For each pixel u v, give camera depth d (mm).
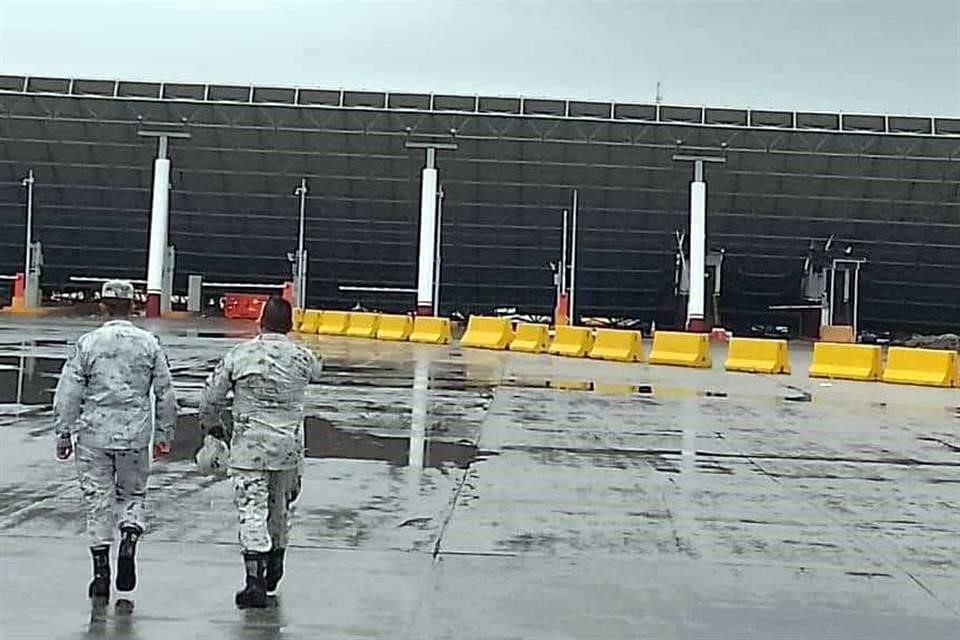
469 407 17609
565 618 6391
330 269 64000
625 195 55156
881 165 52500
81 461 6516
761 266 61438
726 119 51188
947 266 59781
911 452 13938
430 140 51969
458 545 8141
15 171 56406
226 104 51406
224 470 6793
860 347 26938
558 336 34000
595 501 10070
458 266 62625
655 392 21688
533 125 51406
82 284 67250
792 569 7727
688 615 6531
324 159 54125
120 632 5887
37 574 7000
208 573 7113
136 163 55219
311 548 7875
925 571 7762
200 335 38094
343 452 12523
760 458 13055
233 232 60656
